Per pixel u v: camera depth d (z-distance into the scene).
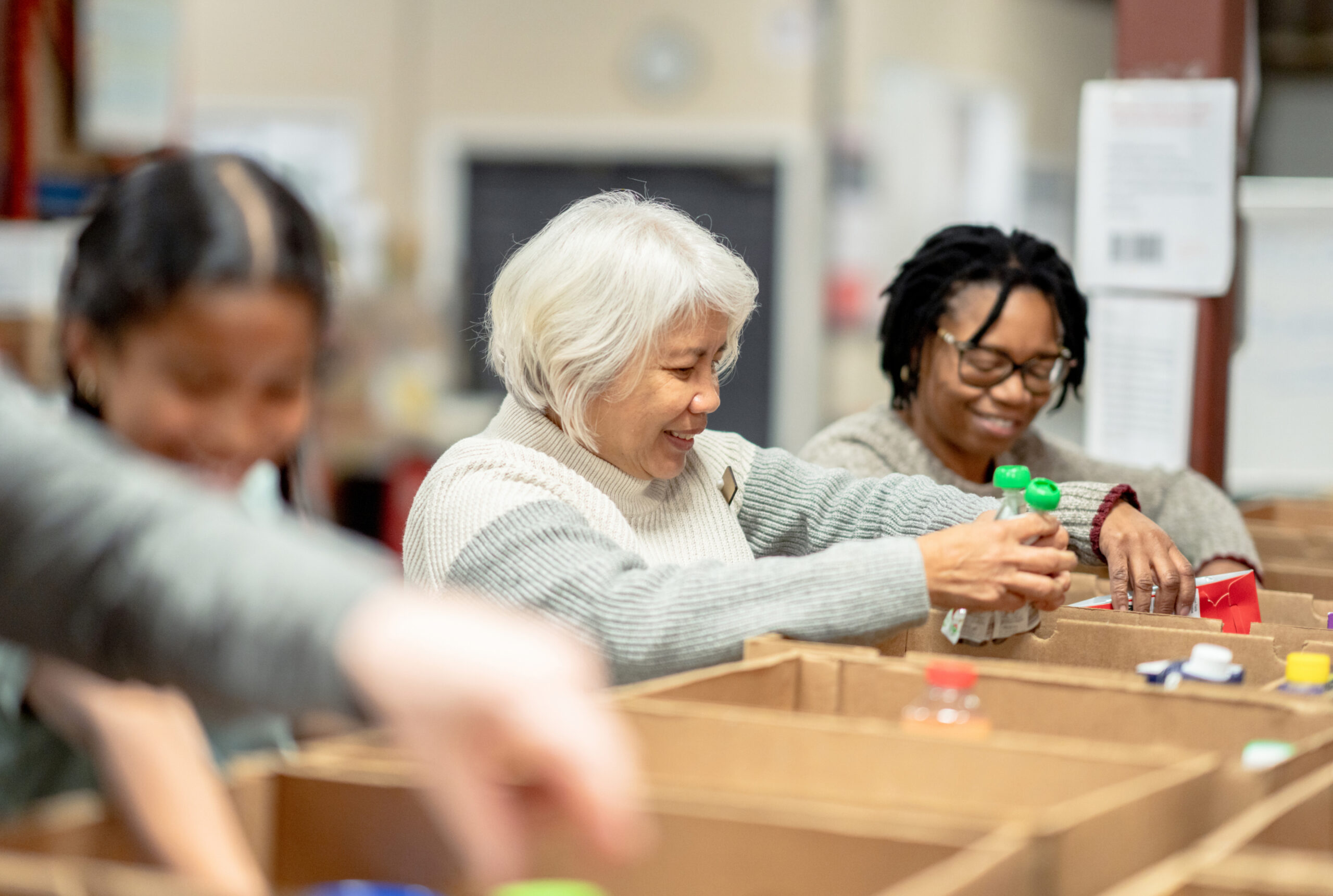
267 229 0.76
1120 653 1.47
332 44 7.11
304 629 0.52
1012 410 2.04
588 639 1.36
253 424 0.78
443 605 0.54
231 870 0.72
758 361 7.12
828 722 0.98
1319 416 3.11
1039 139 7.42
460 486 1.54
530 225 7.24
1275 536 2.33
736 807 0.81
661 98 7.06
